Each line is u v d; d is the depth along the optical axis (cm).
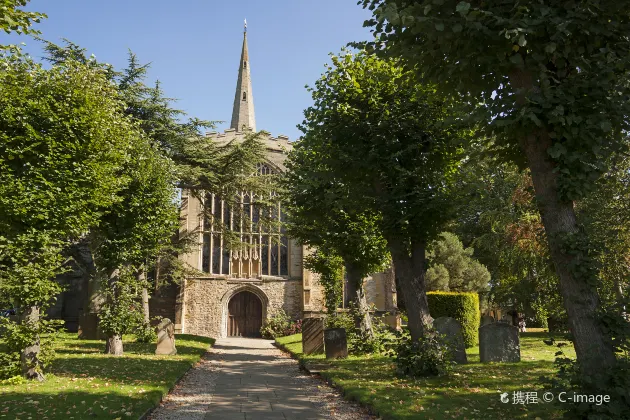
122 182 1252
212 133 3475
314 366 1321
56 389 875
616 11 613
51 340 1002
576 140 596
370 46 785
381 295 3359
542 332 2366
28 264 977
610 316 538
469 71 701
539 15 598
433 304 1775
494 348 1198
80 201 1054
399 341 1068
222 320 3209
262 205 2600
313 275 3372
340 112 1162
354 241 1598
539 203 617
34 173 996
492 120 655
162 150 2131
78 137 1072
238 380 1178
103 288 1598
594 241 586
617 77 630
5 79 1032
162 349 1675
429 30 630
